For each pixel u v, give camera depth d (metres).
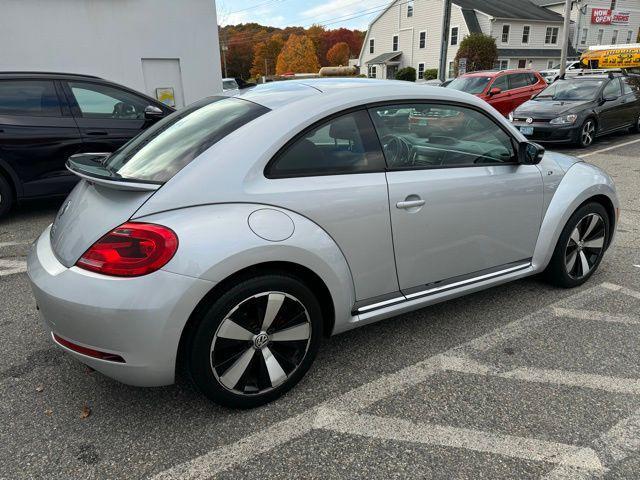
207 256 1.98
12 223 5.49
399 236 2.56
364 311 2.59
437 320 3.18
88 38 11.10
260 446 2.10
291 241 2.17
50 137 5.41
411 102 2.65
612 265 4.07
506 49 39.56
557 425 2.21
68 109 5.57
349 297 2.47
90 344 1.99
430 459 2.02
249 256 2.05
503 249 3.07
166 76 12.15
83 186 2.53
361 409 2.33
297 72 77.44
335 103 2.42
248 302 2.14
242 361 2.21
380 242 2.50
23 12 10.45
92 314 1.92
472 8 38.72
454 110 2.81
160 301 1.92
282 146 2.26
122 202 2.08
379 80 2.84
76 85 5.65
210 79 12.57
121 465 2.00
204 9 12.05
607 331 3.02
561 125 9.95
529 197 3.10
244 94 2.73
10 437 2.16
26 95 5.34
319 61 87.69
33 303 3.49
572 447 2.08
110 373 2.05
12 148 5.22
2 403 2.39
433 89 2.77
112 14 11.17
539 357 2.74
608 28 47.53
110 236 1.97
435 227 2.68
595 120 10.37
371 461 2.01
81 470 1.98
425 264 2.72
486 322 3.14
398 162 2.60
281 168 2.26
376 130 2.53
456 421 2.24
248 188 2.16
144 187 2.03
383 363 2.70
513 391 2.45
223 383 2.19
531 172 3.12
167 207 2.03
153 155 2.39
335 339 2.96
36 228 5.29
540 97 11.44
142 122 6.02
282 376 2.34
